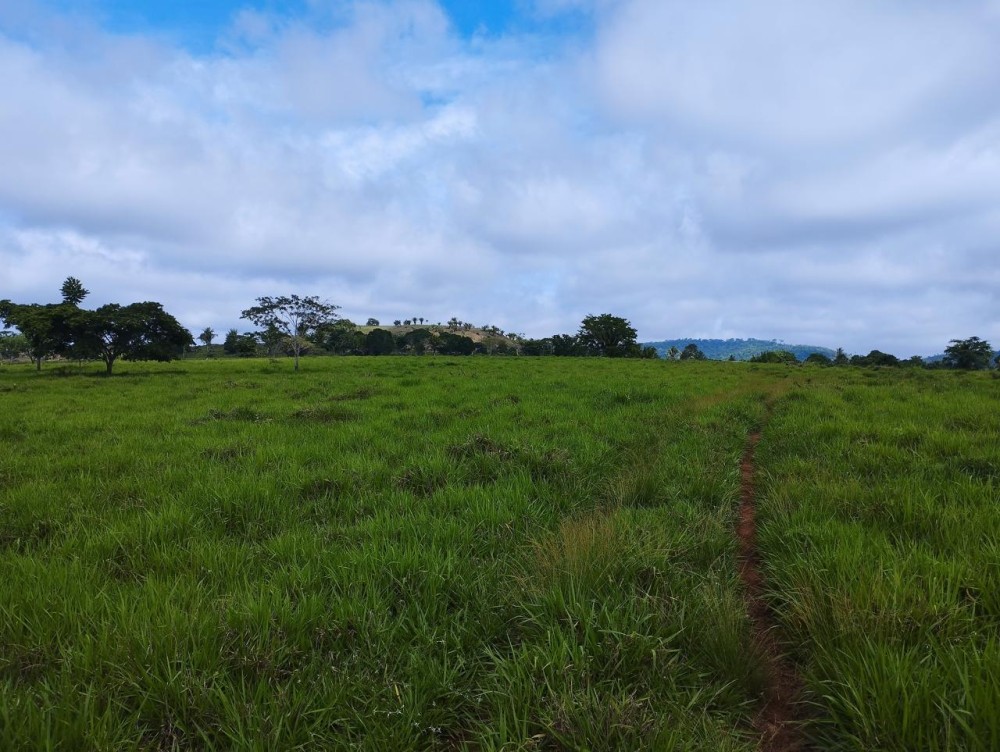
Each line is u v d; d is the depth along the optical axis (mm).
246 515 5250
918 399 13094
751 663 2812
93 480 6582
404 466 6934
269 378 25469
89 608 3236
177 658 2736
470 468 6781
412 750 2336
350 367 34906
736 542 4688
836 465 6547
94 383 24125
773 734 2500
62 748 2234
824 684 2547
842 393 15516
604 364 38312
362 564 3912
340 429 9969
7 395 18875
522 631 3197
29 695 2432
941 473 5809
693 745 2305
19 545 4520
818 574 3494
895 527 4383
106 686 2619
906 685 2348
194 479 6418
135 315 33844
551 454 7066
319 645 3035
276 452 7879
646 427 10000
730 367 37156
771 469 6941
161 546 4414
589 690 2510
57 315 30984
